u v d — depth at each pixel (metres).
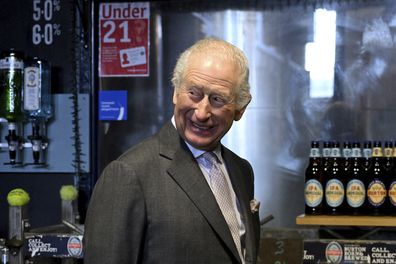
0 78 2.96
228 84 1.61
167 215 1.59
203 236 1.61
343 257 2.41
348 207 2.73
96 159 3.13
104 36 3.14
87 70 3.13
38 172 3.15
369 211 2.73
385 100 2.94
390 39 2.93
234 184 1.85
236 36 3.06
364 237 2.77
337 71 2.98
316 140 2.99
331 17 2.97
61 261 2.78
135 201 1.58
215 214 1.64
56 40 3.16
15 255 2.56
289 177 3.02
